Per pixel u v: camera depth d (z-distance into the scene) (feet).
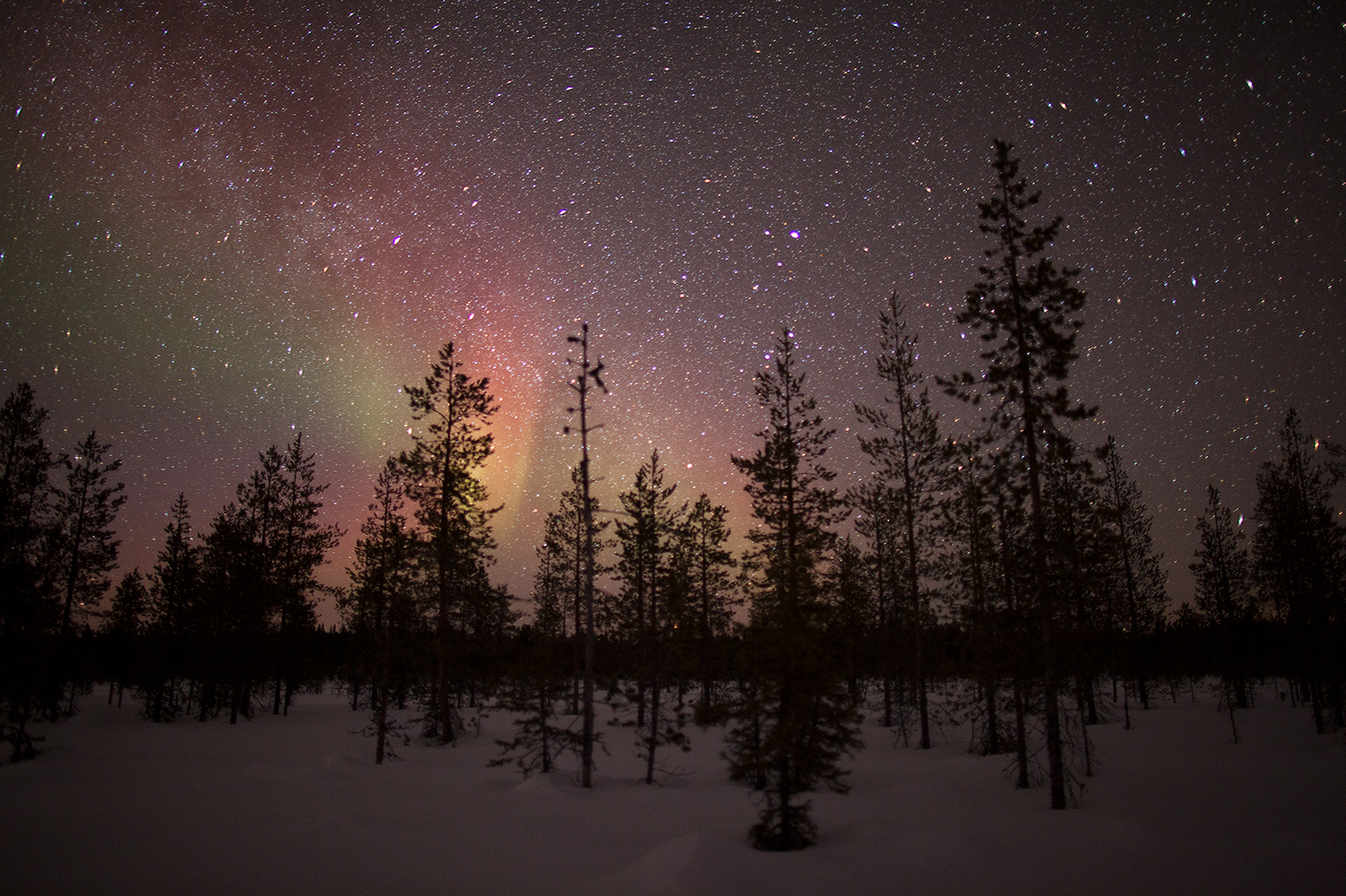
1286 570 105.09
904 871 37.24
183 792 60.23
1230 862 36.99
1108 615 106.73
